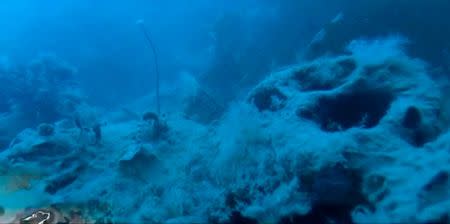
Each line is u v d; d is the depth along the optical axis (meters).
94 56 20.81
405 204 2.42
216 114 7.12
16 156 4.14
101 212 3.24
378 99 3.69
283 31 14.73
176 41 21.95
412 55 8.06
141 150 3.83
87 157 4.21
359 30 9.52
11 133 8.40
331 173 2.77
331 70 4.14
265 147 3.36
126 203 3.34
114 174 3.78
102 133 4.90
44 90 9.30
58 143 4.31
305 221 2.75
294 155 2.95
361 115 3.71
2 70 9.70
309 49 10.59
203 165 3.74
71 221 3.15
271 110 4.10
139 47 21.53
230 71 14.12
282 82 4.25
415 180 2.56
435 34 8.36
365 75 3.80
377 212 2.49
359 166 2.81
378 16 9.41
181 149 4.21
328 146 2.85
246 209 2.91
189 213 3.16
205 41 20.38
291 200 2.80
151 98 12.91
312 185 2.80
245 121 3.64
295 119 3.42
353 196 2.71
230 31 15.34
